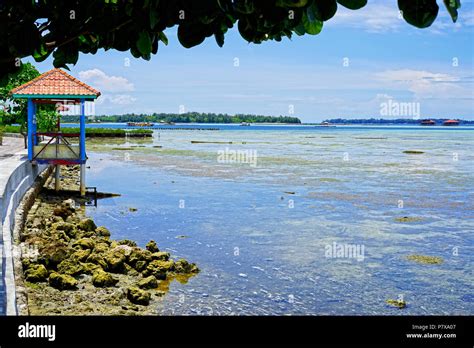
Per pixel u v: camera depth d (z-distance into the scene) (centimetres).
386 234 2033
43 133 2330
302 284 1409
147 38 230
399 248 1814
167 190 3172
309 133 18025
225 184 3478
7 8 222
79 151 2355
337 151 7150
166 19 203
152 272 1414
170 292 1307
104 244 1611
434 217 2383
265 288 1367
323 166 4816
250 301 1266
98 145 7825
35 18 226
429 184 3534
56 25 234
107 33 240
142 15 216
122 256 1448
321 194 3045
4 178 1611
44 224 1852
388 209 2575
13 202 1689
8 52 226
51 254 1333
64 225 1786
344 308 1239
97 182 3478
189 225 2159
